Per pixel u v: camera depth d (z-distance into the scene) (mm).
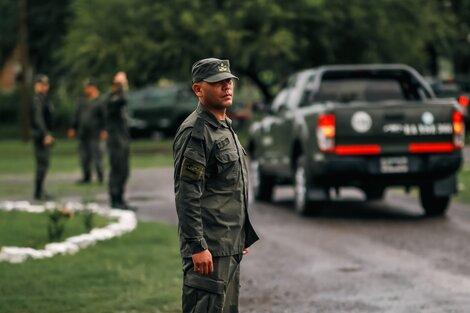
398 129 16469
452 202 19438
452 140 16672
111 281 11008
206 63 6488
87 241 13742
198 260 6402
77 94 43438
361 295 10430
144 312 9531
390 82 18141
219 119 6582
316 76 18016
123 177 18266
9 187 24391
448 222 16484
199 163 6402
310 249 13734
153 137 51844
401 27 43375
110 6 41594
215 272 6504
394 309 9688
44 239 13820
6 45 66688
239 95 65625
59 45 62438
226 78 6453
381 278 11422
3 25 63625
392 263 12461
